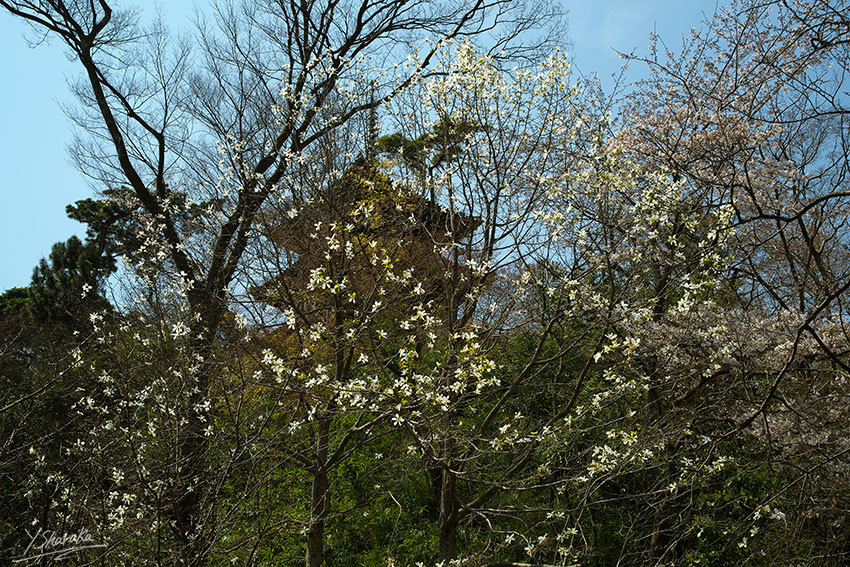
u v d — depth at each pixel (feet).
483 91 25.66
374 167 29.32
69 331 50.42
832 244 32.55
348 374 26.43
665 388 28.89
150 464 24.07
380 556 34.68
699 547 28.94
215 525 20.72
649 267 26.63
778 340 24.63
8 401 33.06
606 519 33.55
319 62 28.94
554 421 25.84
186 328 23.73
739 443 29.07
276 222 29.53
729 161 27.89
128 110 36.47
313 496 28.50
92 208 61.36
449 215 27.84
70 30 37.93
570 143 27.48
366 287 29.25
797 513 25.53
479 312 28.96
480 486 35.35
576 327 31.04
